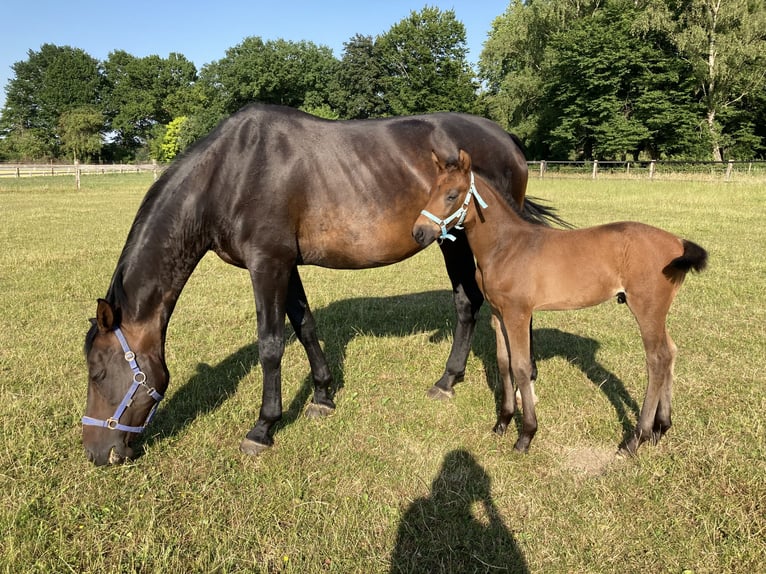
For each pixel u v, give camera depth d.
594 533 2.47
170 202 3.12
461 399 3.93
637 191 17.03
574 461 3.10
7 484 2.84
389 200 3.49
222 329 5.43
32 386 4.00
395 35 40.78
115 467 3.02
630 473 2.90
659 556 2.33
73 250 9.23
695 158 29.38
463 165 3.07
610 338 5.02
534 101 36.22
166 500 2.74
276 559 2.37
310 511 2.68
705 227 10.29
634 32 28.44
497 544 2.44
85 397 3.84
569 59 30.00
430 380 4.27
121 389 2.92
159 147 62.09
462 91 39.50
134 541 2.45
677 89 29.50
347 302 6.40
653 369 2.98
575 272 2.95
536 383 4.09
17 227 11.83
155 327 3.07
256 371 4.41
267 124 3.31
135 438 3.15
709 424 3.33
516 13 36.81
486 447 3.26
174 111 69.62
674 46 29.64
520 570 2.29
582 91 30.86
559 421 3.53
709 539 2.40
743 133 29.98
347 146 3.43
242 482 2.94
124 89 71.19
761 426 3.25
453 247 3.92
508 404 3.37
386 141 3.53
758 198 14.52
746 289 6.30
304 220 3.39
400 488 2.87
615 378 4.14
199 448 3.25
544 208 4.21
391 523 2.59
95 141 61.75
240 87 44.88
